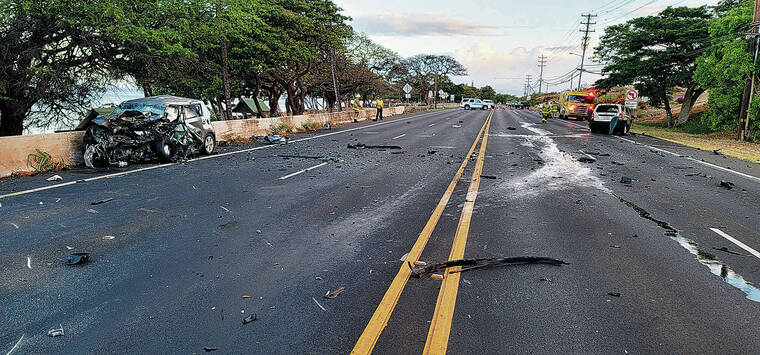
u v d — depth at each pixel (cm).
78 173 1041
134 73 2059
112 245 546
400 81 8238
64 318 365
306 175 1070
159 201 781
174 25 1956
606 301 410
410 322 365
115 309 383
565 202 821
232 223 652
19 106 1794
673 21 3209
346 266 488
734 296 426
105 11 1597
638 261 517
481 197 852
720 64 2267
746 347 335
